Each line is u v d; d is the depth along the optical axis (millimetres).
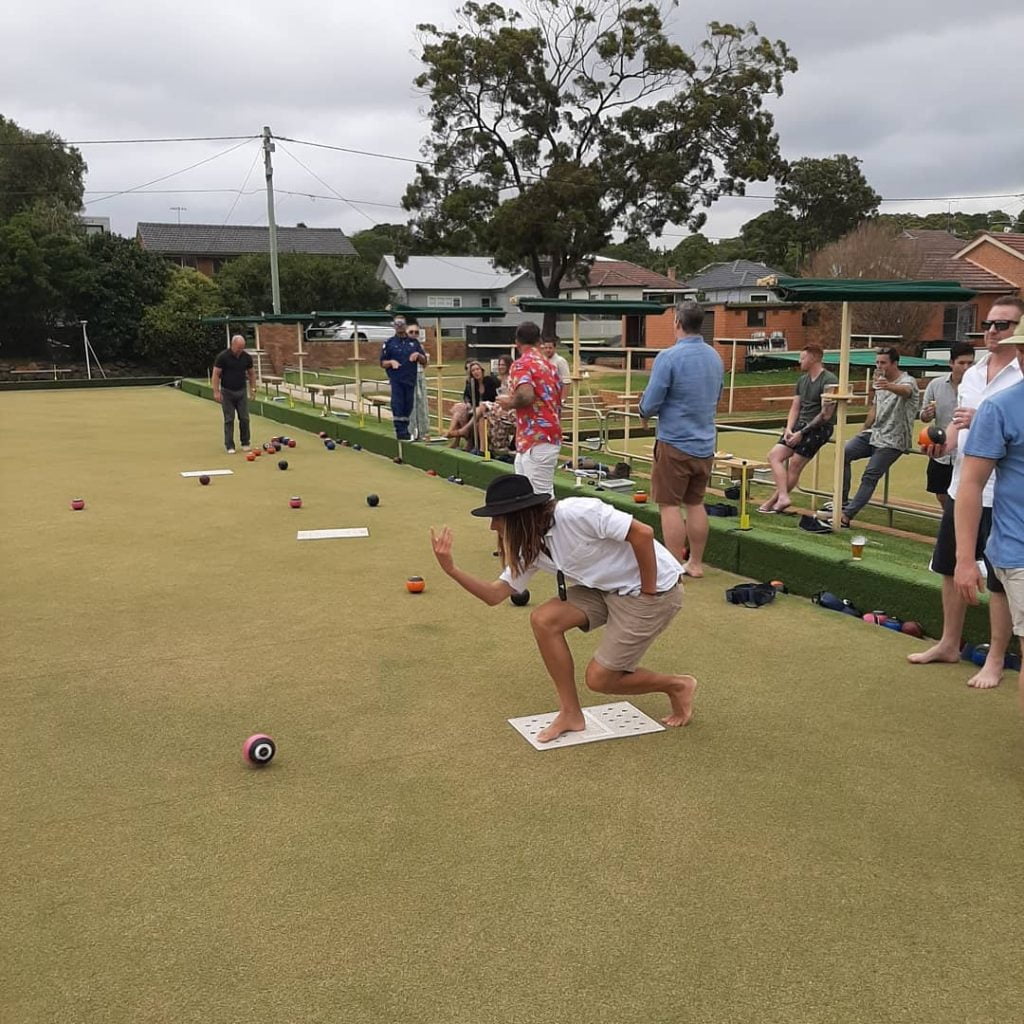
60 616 5566
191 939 2572
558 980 2389
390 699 4273
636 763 3604
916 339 25828
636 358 33656
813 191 49750
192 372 32531
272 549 7230
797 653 4824
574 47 32500
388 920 2646
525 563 3520
